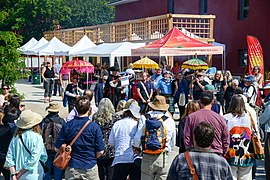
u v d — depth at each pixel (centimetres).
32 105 1947
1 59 1487
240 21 2466
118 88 1422
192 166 409
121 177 664
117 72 1458
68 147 580
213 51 1561
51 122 754
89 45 2591
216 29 2653
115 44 2161
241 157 640
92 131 586
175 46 1520
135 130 662
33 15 4322
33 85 3166
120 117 706
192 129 588
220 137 580
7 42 1498
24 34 4459
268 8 2278
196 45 1549
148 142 622
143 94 1324
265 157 711
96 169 592
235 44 2506
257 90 1117
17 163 591
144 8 3416
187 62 1553
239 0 2483
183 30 2144
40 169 616
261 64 1662
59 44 2852
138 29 2502
